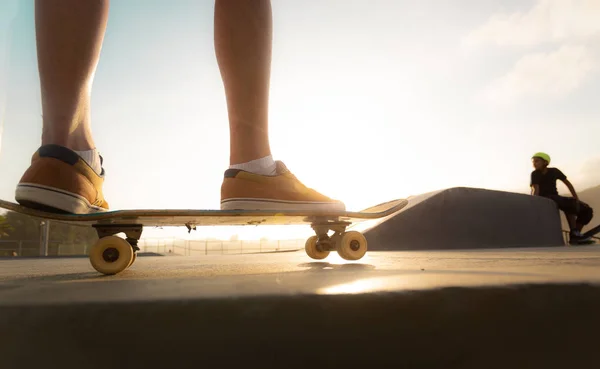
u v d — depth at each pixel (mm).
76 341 235
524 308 275
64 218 627
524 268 460
